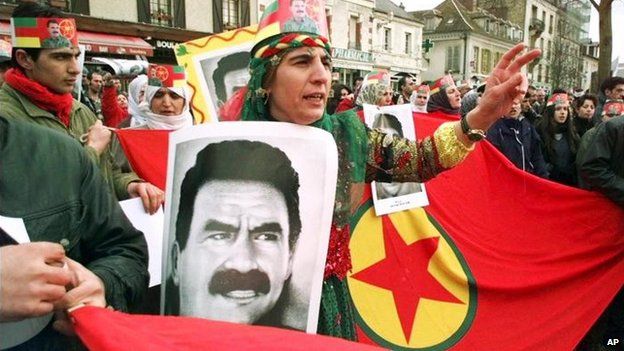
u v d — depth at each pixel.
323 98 1.36
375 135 1.57
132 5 15.42
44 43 2.12
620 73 14.57
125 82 11.92
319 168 1.28
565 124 4.88
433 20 44.28
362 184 1.51
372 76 5.89
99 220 1.21
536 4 49.31
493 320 2.73
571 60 41.50
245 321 1.20
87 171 1.21
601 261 2.78
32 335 1.01
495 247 2.87
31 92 2.15
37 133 1.14
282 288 1.22
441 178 2.91
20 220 1.03
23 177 1.08
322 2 1.40
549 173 4.95
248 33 3.28
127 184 2.15
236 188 1.26
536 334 2.71
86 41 13.71
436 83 6.12
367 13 27.92
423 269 2.78
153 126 3.21
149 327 0.91
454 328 2.71
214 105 3.23
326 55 1.38
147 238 1.84
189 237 1.25
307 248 1.25
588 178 2.90
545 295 2.79
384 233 2.78
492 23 45.41
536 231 2.89
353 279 2.71
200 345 0.87
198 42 3.28
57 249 0.90
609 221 2.80
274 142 1.29
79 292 0.95
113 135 2.60
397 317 2.69
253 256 1.23
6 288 0.83
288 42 1.32
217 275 1.22
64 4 13.72
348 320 1.46
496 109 1.48
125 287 1.14
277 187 1.27
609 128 2.91
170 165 1.32
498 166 3.00
